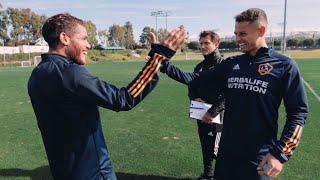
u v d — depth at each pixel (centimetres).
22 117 1141
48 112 268
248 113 346
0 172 637
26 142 830
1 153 746
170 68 400
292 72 336
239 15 350
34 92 269
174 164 666
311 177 596
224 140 362
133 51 9350
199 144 790
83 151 268
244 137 348
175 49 270
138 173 625
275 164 326
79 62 275
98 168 273
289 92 336
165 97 1545
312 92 1603
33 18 9281
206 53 546
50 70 262
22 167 663
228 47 7206
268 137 347
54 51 271
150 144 796
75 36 270
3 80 2667
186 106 1300
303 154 709
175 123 1008
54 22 268
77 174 269
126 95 260
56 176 280
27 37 9369
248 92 345
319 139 809
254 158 347
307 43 9844
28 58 6850
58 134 269
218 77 385
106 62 6600
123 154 727
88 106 267
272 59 343
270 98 340
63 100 261
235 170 356
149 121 1042
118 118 1092
